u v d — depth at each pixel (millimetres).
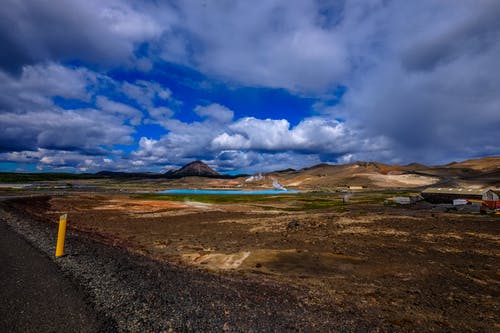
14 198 62656
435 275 16688
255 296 9953
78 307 7539
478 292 13758
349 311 9633
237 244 25828
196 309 8133
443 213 50750
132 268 11969
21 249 13734
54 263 11586
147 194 119375
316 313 8875
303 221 40906
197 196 112812
